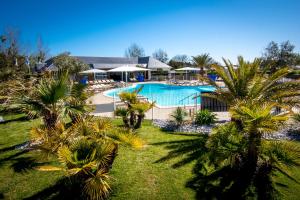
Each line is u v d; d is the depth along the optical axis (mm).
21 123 10820
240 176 5645
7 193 4973
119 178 5609
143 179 5578
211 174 5797
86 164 3963
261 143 5281
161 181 5492
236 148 5328
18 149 7402
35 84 7551
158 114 12578
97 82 30344
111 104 16016
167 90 28516
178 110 10398
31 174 5766
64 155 4102
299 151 4945
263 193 5008
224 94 8203
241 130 5574
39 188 5160
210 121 10211
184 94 24562
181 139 8398
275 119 4930
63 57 27891
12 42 28109
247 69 8055
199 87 29719
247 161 5695
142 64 42531
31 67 34375
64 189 5109
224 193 5023
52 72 8250
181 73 43969
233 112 5414
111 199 4785
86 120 5789
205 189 5172
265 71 8219
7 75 17391
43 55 38812
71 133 5109
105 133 5203
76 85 7719
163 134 9023
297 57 33375
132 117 9820
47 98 6648
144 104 9461
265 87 7734
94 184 3945
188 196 4926
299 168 6105
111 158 4812
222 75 8289
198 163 6398
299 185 5316
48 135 5367
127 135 5070
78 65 28516
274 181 5453
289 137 8508
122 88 27516
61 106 7121
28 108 6727
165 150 7359
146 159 6703
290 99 7398
